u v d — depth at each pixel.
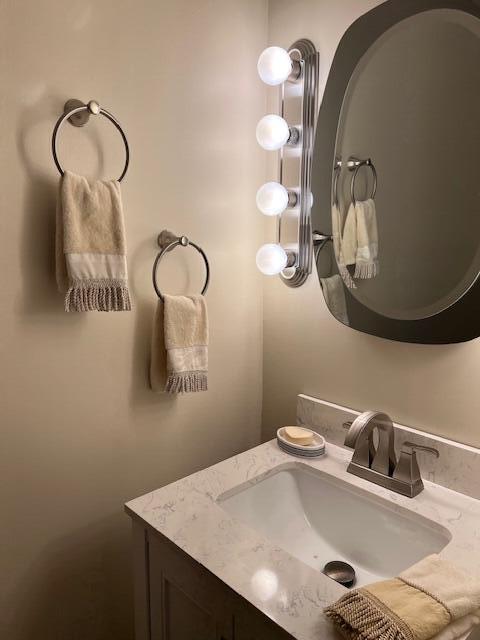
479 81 1.01
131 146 1.18
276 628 0.76
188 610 0.97
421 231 1.12
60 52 1.04
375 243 1.21
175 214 1.29
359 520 1.15
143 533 1.03
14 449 1.09
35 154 1.04
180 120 1.27
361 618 0.72
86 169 1.11
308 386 1.45
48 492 1.16
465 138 1.04
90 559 1.26
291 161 1.41
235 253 1.46
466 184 1.04
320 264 1.34
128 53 1.15
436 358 1.15
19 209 1.03
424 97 1.09
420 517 1.04
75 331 1.15
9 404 1.07
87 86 1.09
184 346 1.26
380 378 1.26
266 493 1.21
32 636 1.19
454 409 1.13
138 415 1.30
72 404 1.17
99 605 1.30
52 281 1.10
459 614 0.75
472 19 1.01
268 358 1.56
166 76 1.22
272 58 1.23
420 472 1.18
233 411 1.53
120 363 1.24
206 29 1.29
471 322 1.06
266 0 1.43
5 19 0.97
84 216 1.04
